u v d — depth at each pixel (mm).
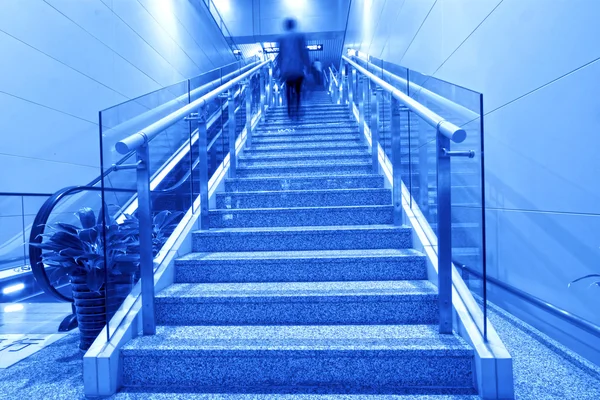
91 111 4750
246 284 2053
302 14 10891
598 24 1379
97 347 1514
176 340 1617
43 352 1955
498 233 2139
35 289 3666
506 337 1808
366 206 2650
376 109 3424
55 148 4148
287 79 6141
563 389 1365
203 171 2676
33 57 3895
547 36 1659
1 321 2578
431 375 1471
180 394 1454
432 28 3027
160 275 1979
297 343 1553
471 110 1461
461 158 1661
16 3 3717
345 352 1494
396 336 1604
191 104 2271
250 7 11125
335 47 15148
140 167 1676
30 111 3848
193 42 8352
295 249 2385
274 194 2963
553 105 1639
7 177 3596
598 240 1410
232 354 1521
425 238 2168
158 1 6691
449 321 1627
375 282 2021
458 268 1746
